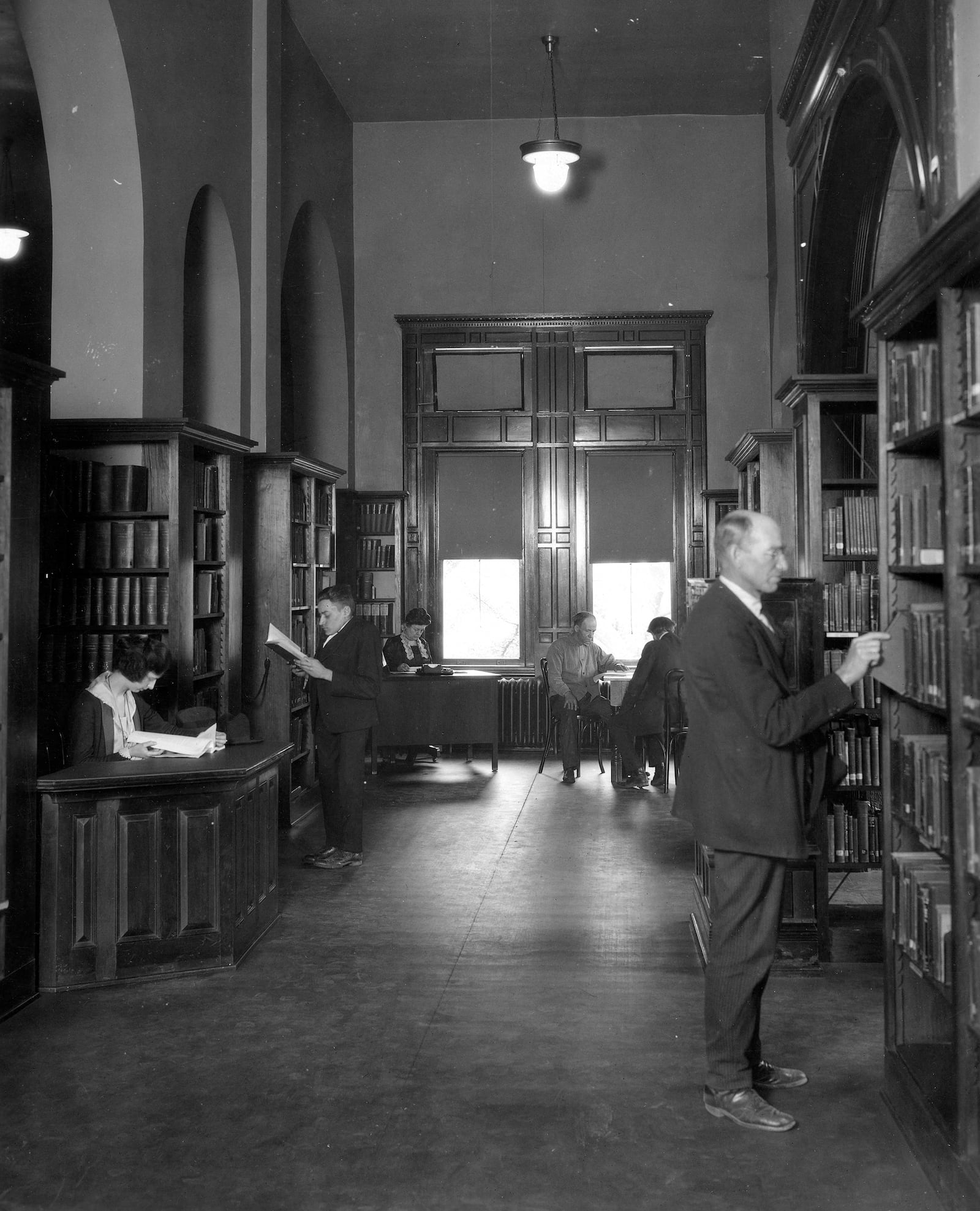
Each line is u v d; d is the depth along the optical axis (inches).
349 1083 162.6
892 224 305.0
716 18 449.7
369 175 548.1
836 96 266.4
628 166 543.2
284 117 432.8
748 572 149.6
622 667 517.7
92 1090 160.2
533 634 539.5
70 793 200.1
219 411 362.3
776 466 356.2
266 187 380.5
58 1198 130.5
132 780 203.6
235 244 360.5
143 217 285.6
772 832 142.8
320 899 265.3
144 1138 145.6
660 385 538.0
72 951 201.5
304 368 530.3
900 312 147.2
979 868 123.1
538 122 544.1
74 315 285.3
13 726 190.1
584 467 539.2
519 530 541.6
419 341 542.9
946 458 129.0
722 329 535.8
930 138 185.5
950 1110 129.8
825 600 242.5
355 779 298.4
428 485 543.5
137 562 279.3
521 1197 130.7
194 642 301.3
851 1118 151.2
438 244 545.6
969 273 122.8
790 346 370.9
